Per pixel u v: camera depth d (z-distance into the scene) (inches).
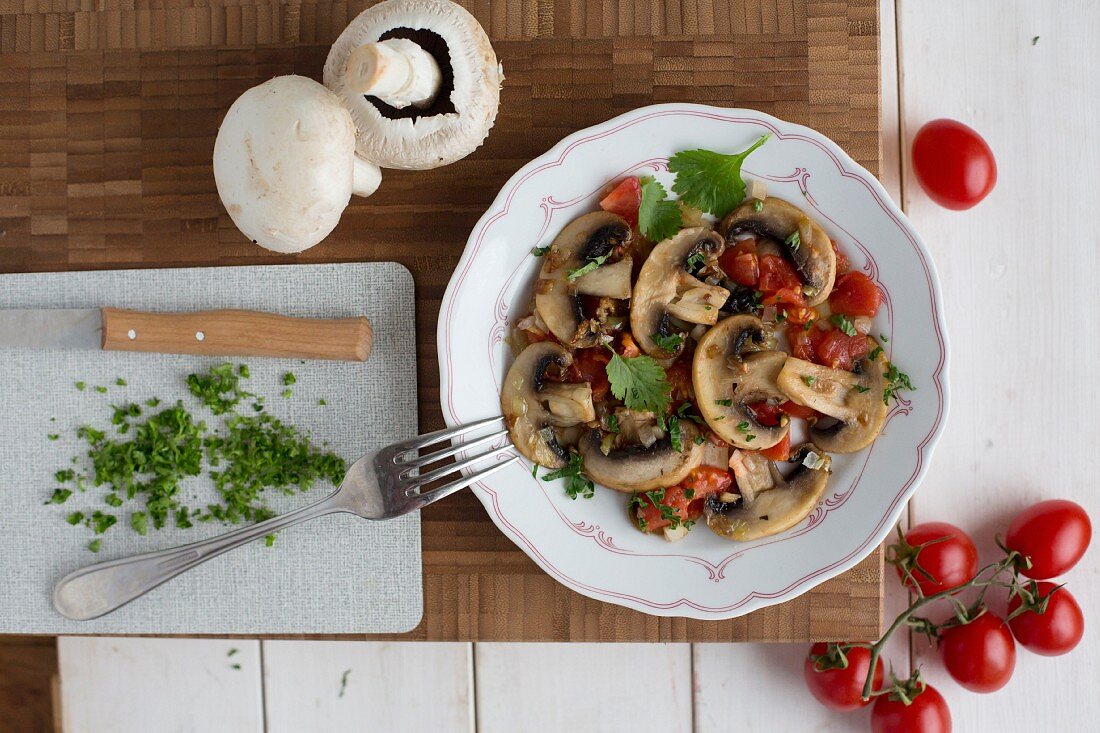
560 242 24.0
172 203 25.2
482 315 24.1
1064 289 26.7
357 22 23.4
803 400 23.6
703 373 23.6
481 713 27.7
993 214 26.8
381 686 27.8
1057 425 26.7
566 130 24.8
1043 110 26.6
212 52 25.1
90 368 25.4
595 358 24.0
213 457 25.3
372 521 25.2
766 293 23.8
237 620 25.4
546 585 25.1
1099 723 26.8
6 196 25.4
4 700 28.1
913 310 23.9
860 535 24.1
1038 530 25.5
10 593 25.5
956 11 26.6
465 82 23.1
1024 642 25.8
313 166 22.4
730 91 24.8
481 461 24.2
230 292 25.1
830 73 24.7
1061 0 26.5
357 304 25.1
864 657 25.6
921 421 23.9
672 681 27.5
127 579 24.7
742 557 24.2
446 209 25.0
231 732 27.9
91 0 25.2
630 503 24.2
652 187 23.7
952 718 27.0
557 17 24.8
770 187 24.1
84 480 25.5
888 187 26.8
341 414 25.2
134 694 27.9
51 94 25.2
